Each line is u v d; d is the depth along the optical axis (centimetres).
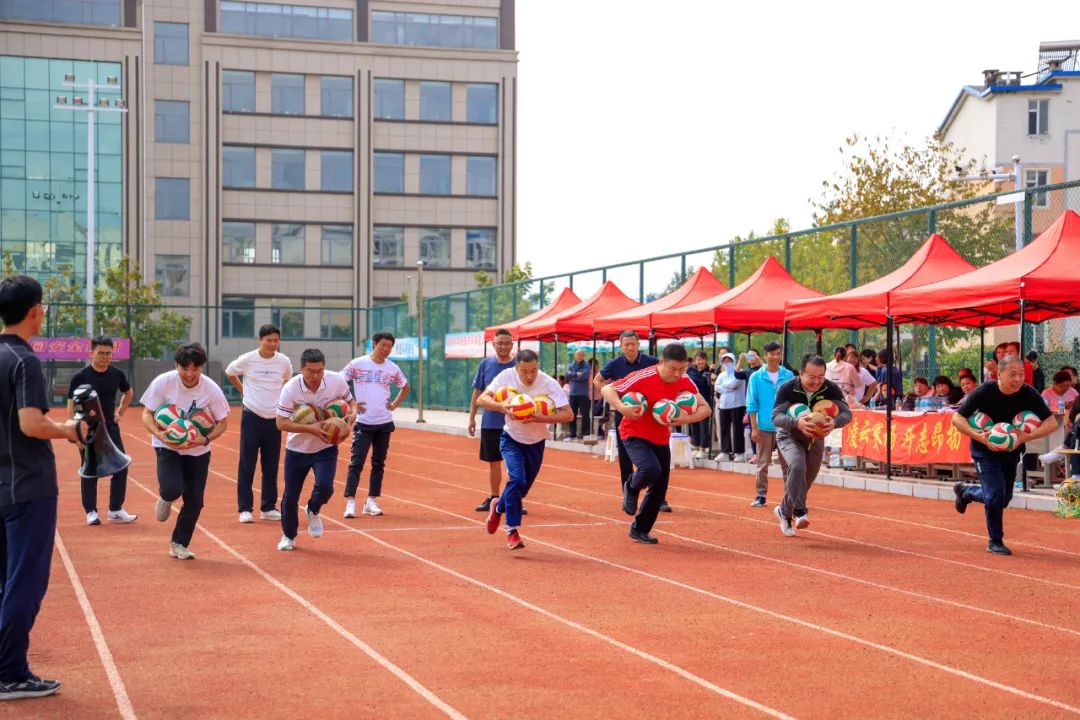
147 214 6219
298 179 6425
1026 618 786
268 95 6369
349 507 1341
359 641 713
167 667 650
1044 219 2466
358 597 854
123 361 5175
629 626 757
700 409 1095
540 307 3666
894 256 2191
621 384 1109
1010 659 671
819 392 1145
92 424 606
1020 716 557
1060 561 1034
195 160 6272
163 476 1000
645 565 1002
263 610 806
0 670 580
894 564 1012
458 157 6631
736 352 2633
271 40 6353
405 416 4147
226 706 573
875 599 852
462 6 6656
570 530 1232
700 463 2139
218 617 784
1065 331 1814
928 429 1666
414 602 835
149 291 5678
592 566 995
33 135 6231
